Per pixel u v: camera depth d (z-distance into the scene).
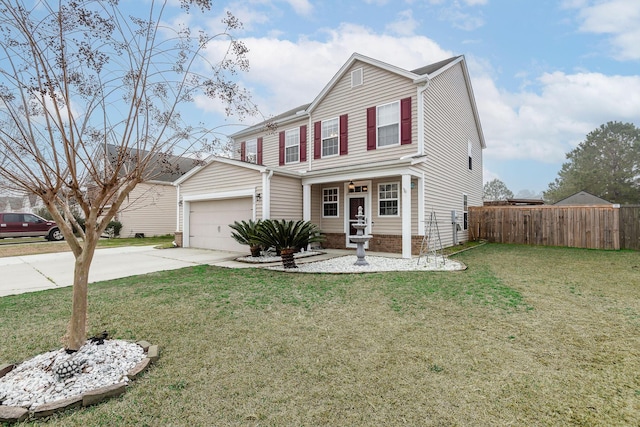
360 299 4.69
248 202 10.73
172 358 2.87
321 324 3.68
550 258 8.84
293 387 2.40
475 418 2.03
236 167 10.98
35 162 2.58
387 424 1.98
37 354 2.96
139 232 19.08
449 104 12.18
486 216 14.10
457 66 13.05
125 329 3.55
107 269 7.59
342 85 11.80
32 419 2.04
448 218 11.97
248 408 2.15
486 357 2.84
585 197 23.58
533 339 3.22
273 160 14.24
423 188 9.77
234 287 5.48
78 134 2.58
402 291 5.11
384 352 2.96
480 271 6.84
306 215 10.91
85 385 2.36
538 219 12.73
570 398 2.24
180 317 3.93
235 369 2.67
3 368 2.59
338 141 11.83
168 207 20.48
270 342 3.19
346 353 2.94
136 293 5.10
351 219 11.52
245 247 10.80
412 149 9.95
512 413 2.08
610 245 11.15
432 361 2.78
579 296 4.76
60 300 4.82
